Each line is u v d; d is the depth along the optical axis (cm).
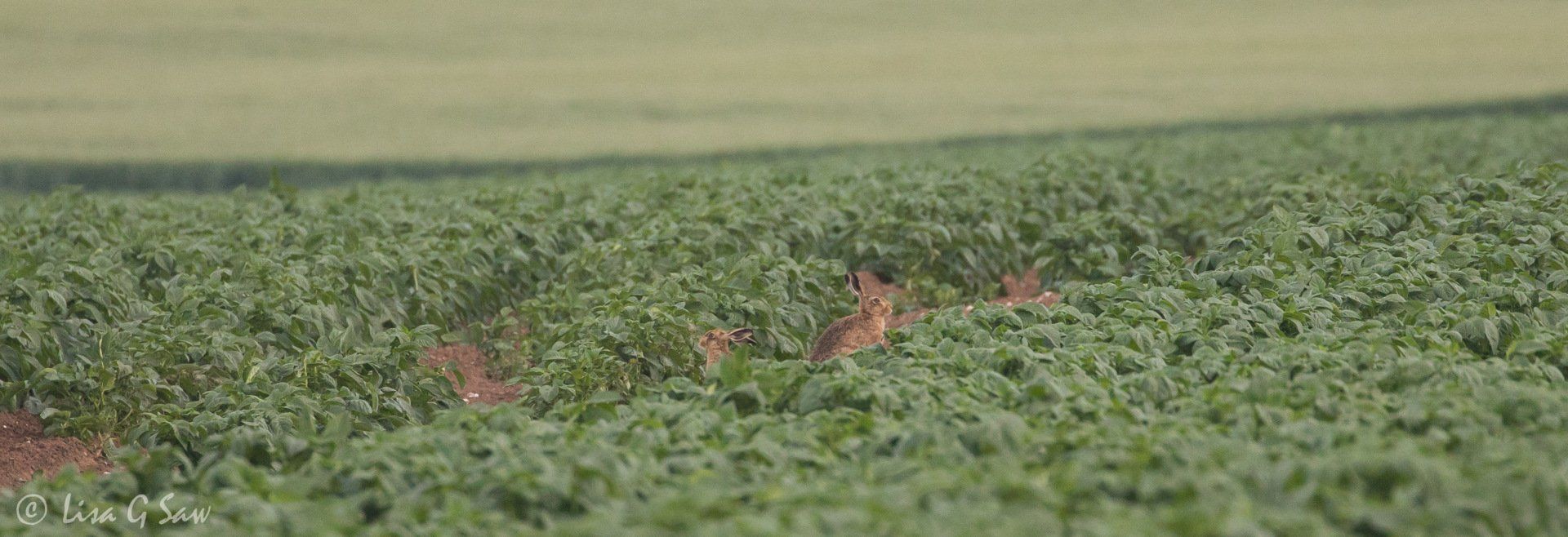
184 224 4109
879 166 5069
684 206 4094
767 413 1923
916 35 16400
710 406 1908
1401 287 2478
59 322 2828
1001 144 9512
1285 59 13675
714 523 1406
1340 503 1383
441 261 3462
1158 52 14562
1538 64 12325
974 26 16975
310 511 1527
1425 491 1416
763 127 11031
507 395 2994
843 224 3831
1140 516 1364
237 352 2741
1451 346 2100
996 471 1497
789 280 3228
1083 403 1816
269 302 2962
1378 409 1773
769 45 15838
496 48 15662
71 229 3800
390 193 5228
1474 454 1569
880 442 1702
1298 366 1992
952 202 3916
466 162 9644
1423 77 12075
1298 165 5403
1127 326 2248
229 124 11431
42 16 16575
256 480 1645
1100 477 1481
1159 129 10125
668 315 2742
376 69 14338
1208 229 4050
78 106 12150
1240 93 11788
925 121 11125
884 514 1375
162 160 9781
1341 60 13362
